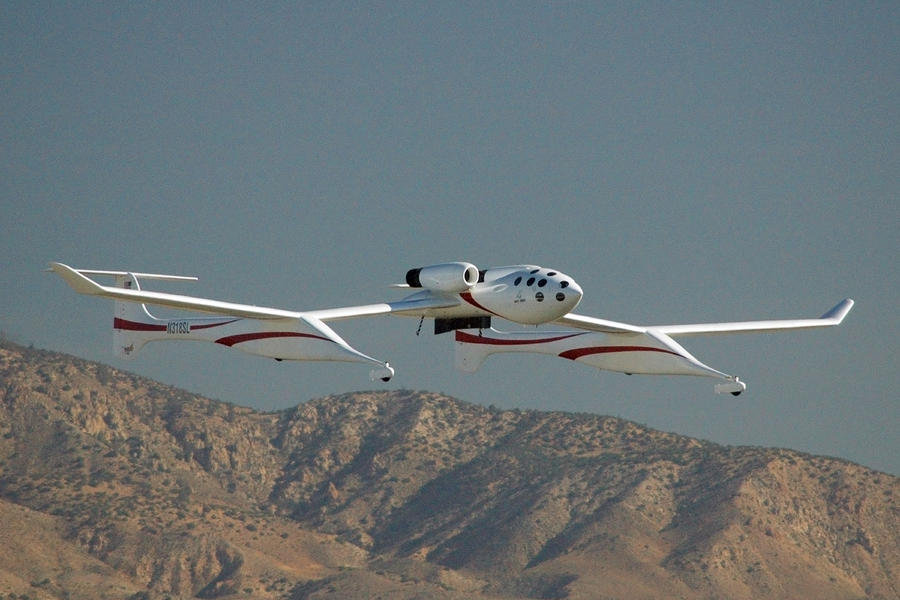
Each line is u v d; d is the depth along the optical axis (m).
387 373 114.38
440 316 126.56
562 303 114.81
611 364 128.38
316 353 119.50
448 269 120.62
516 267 119.75
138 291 111.94
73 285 110.25
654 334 125.44
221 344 130.12
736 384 116.69
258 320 125.00
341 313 122.25
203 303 115.56
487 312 121.31
